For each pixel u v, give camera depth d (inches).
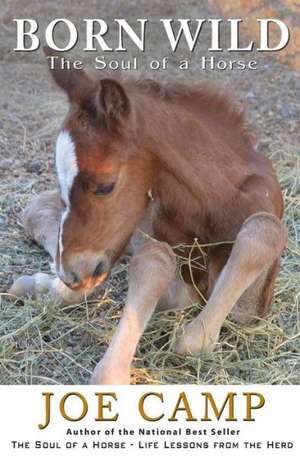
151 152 141.3
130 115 135.0
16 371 145.8
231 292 142.3
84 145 133.6
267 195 153.0
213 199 147.5
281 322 160.7
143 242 153.9
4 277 176.4
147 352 148.9
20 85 274.5
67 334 154.8
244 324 155.6
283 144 237.8
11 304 164.9
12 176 219.1
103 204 135.6
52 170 223.3
